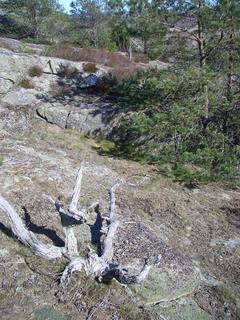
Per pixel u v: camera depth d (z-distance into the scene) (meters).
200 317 7.81
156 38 14.29
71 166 12.81
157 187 12.38
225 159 12.77
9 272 8.16
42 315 7.32
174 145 13.98
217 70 13.81
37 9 41.59
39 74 18.47
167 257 9.16
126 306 7.67
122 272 7.68
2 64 17.84
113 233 8.90
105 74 19.55
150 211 11.10
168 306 7.93
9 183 11.16
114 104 16.56
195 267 9.16
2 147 13.48
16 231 8.50
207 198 12.14
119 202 11.23
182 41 14.45
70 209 8.39
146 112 14.92
